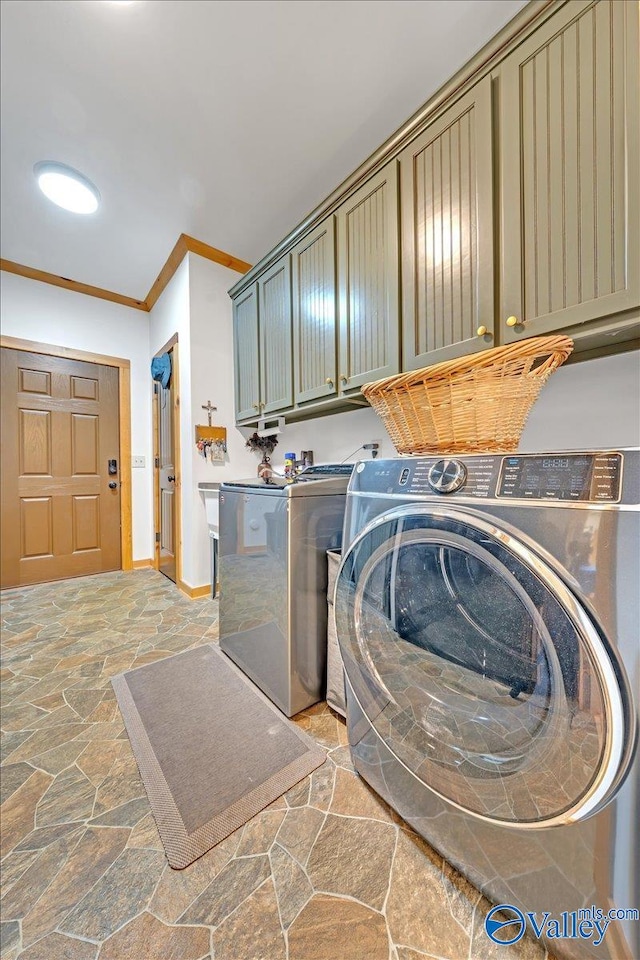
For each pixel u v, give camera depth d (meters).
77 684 1.48
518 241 1.02
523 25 0.99
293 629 1.27
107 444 3.19
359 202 1.52
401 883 0.75
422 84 1.41
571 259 0.93
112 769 1.05
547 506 0.57
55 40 1.28
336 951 0.64
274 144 1.70
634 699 0.48
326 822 0.88
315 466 2.05
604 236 0.88
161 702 1.36
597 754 0.50
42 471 2.87
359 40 1.25
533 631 0.58
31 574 2.82
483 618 0.66
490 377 0.86
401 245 1.35
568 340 0.80
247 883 0.75
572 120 0.92
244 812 0.91
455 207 1.17
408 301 1.32
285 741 1.16
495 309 1.07
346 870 0.77
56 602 2.45
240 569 1.56
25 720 1.26
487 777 0.66
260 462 2.80
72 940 0.66
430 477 0.76
